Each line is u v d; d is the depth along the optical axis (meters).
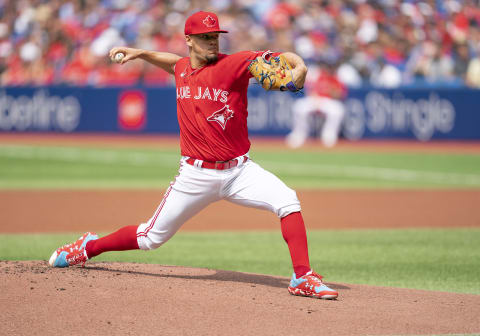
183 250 27.16
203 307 15.59
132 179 53.78
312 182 53.34
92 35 100.94
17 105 93.12
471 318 15.46
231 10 100.38
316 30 98.69
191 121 17.05
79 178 54.28
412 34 99.25
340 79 94.38
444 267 23.91
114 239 18.34
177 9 102.06
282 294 17.25
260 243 29.20
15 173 57.22
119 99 89.56
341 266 24.09
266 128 88.44
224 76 16.52
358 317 15.27
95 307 15.29
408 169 63.03
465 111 87.19
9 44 105.94
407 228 33.53
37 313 14.79
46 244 27.69
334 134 87.00
